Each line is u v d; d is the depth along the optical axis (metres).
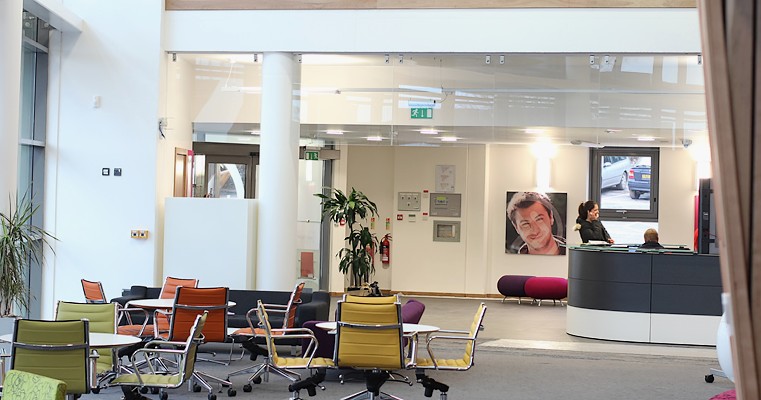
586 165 19.08
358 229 19.59
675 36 11.73
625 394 8.52
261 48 12.41
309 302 11.45
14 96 9.53
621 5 11.80
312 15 12.33
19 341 6.07
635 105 11.96
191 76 12.62
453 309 16.48
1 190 9.34
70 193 12.39
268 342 7.55
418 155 19.48
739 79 1.56
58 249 12.38
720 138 1.56
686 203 18.91
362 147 19.72
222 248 12.20
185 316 8.62
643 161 19.14
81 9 12.40
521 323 14.40
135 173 12.32
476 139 12.24
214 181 13.32
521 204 19.22
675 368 10.20
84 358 6.16
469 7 12.08
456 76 12.27
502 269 19.31
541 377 9.42
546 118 12.10
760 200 1.56
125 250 12.32
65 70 12.39
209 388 7.77
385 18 12.22
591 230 14.84
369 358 7.19
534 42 11.96
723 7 1.57
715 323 11.98
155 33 12.34
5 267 8.88
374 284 14.96
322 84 12.46
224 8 12.46
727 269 1.57
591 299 12.52
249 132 12.57
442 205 19.36
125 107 12.34
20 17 9.65
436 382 7.75
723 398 6.39
